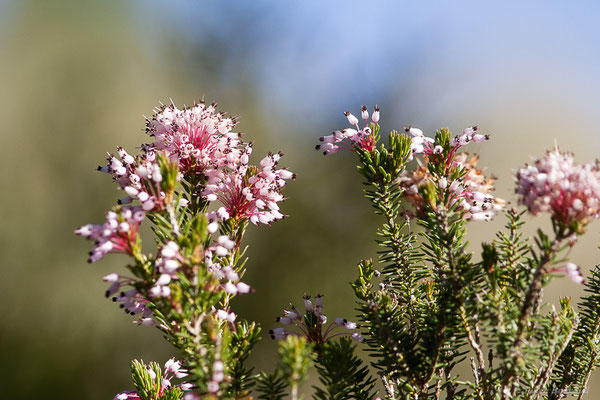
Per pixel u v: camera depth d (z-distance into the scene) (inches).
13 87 118.9
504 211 22.0
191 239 21.0
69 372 106.6
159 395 22.5
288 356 20.4
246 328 21.9
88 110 120.1
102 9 131.5
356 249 111.7
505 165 120.7
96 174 116.6
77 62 123.8
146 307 21.6
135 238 21.1
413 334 22.1
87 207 114.8
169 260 20.9
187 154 22.6
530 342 21.5
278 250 110.0
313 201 114.3
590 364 22.4
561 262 20.8
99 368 107.5
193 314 21.0
